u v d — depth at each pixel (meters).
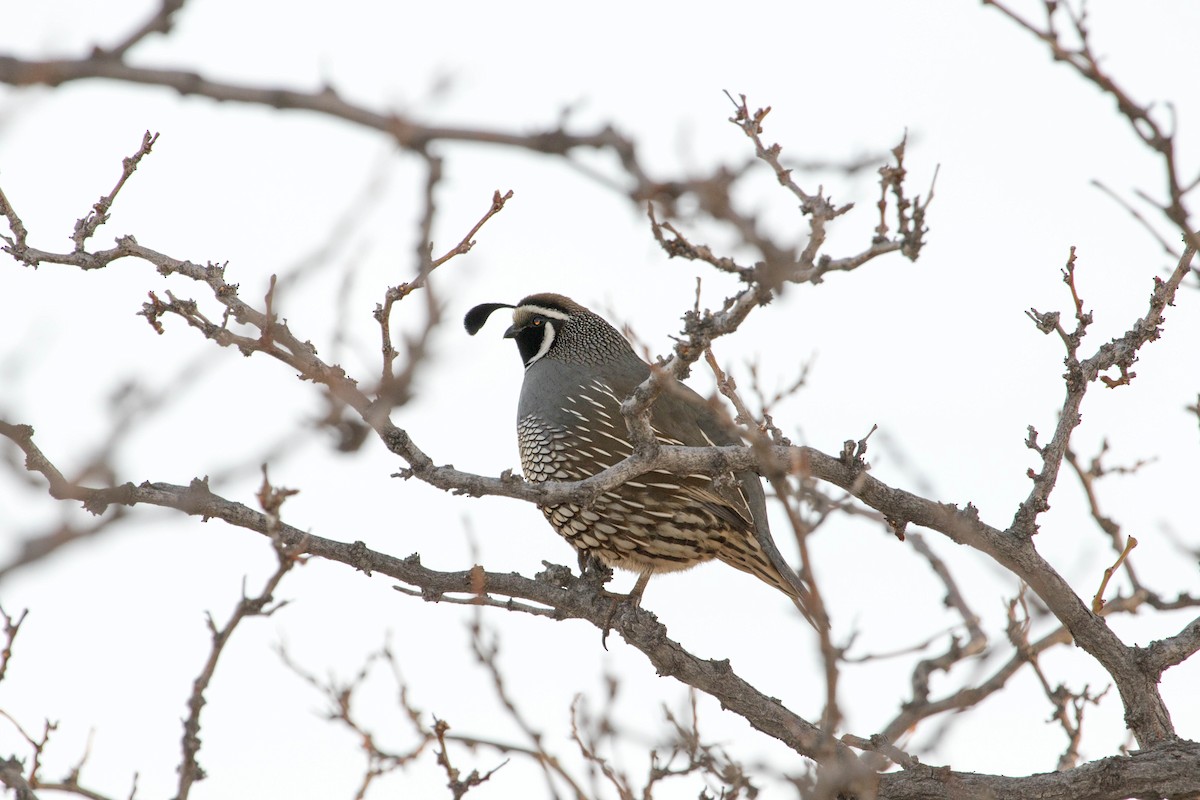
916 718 8.77
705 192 3.47
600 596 9.85
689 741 8.13
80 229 7.59
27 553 3.96
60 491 7.37
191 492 8.13
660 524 11.43
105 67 3.25
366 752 7.52
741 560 11.65
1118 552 9.62
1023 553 9.05
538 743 7.32
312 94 3.30
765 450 5.50
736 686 9.55
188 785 5.63
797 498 8.10
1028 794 8.72
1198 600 10.42
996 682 9.73
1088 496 9.54
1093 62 5.63
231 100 3.29
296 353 6.72
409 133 3.17
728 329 7.07
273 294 6.34
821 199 6.61
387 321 6.50
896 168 6.46
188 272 7.43
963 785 8.73
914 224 6.57
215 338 6.67
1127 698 9.14
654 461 8.22
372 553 9.16
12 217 7.47
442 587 9.34
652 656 9.66
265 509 5.25
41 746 6.76
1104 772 8.69
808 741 9.31
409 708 7.54
